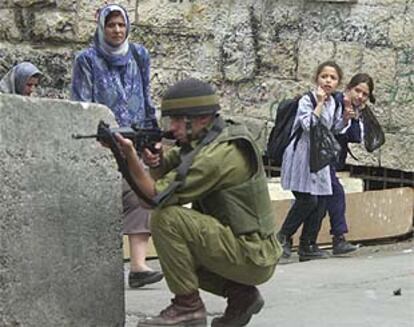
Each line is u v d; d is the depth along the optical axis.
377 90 12.37
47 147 5.56
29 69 8.93
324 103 10.31
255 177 5.88
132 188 5.65
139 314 6.92
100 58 8.43
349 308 7.10
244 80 12.60
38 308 5.51
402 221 12.03
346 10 12.40
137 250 8.05
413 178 12.38
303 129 10.19
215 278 6.14
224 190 5.83
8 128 5.30
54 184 5.61
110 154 6.01
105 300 6.01
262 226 5.89
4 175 5.28
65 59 12.07
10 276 5.32
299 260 10.53
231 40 12.55
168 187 5.69
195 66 12.49
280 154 10.36
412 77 12.27
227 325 6.12
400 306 7.20
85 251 5.84
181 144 5.97
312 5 12.52
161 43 12.41
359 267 9.57
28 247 5.44
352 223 11.87
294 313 6.89
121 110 8.46
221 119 5.93
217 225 5.80
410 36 12.24
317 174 10.24
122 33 8.42
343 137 10.77
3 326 5.27
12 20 12.08
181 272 5.85
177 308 5.96
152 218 5.87
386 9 12.29
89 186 5.87
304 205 10.30
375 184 12.52
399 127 12.33
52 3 12.04
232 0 12.52
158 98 12.41
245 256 5.82
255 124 12.47
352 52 12.40
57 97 12.09
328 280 8.59
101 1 12.12
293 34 12.55
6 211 5.29
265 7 12.56
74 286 5.77
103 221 5.98
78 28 12.07
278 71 12.59
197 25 12.49
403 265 9.73
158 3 12.38
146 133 5.68
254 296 6.11
